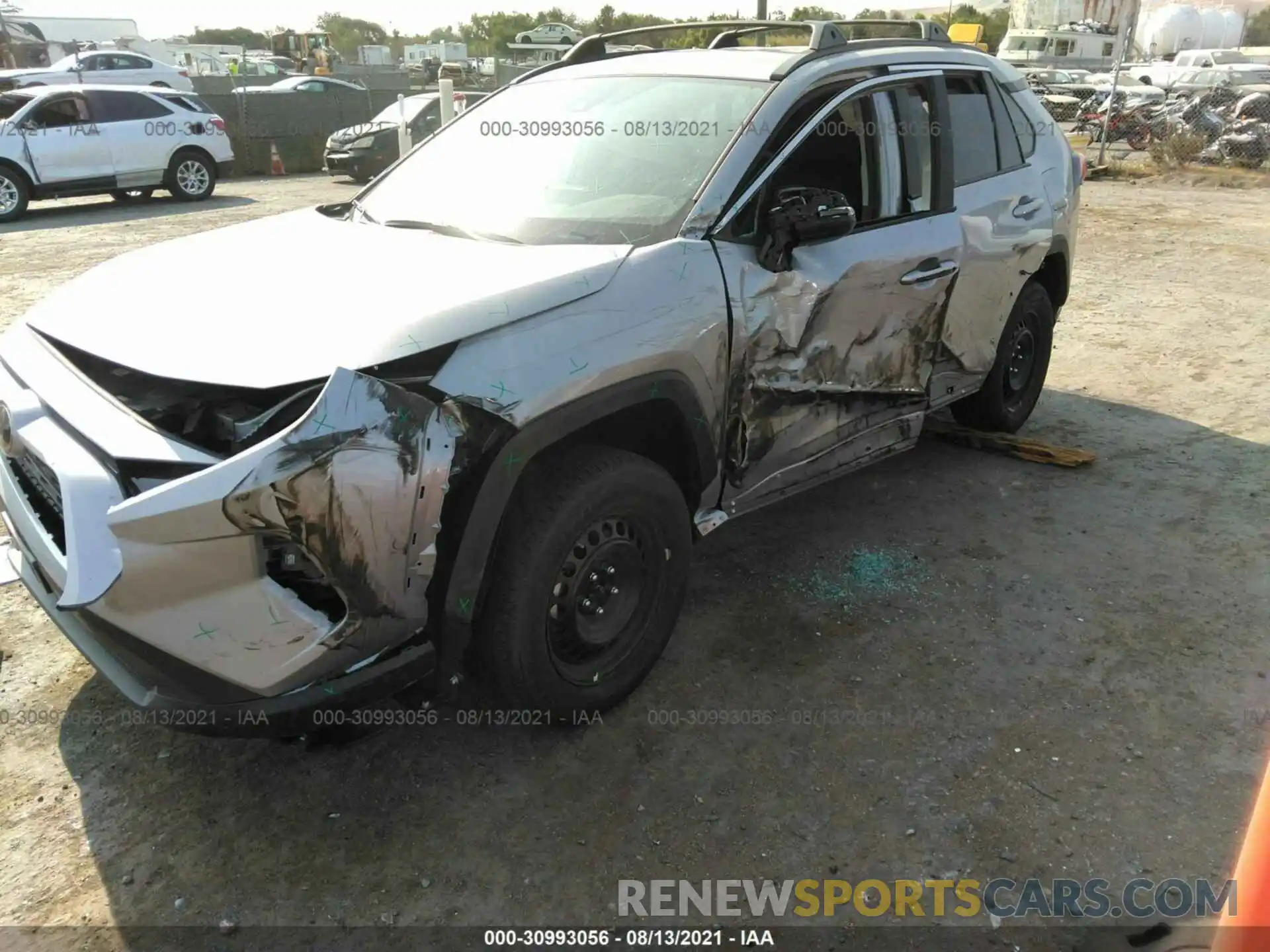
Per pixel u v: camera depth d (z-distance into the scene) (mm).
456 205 3434
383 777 2752
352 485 2143
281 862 2465
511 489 2438
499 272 2668
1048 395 5965
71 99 14062
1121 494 4551
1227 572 3834
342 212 3779
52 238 11750
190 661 2164
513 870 2445
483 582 2549
